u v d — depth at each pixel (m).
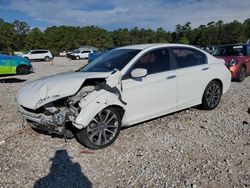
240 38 108.00
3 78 15.36
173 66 6.19
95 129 4.93
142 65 5.66
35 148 5.07
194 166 4.35
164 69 6.02
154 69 5.84
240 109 7.36
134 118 5.49
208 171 4.19
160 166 4.37
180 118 6.56
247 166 4.33
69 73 5.81
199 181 3.94
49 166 4.44
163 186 3.84
